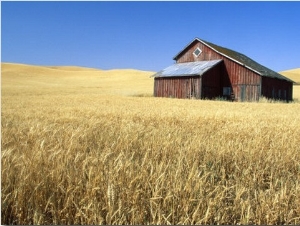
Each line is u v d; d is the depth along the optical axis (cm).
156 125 973
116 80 9288
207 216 322
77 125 914
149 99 3073
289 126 966
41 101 2544
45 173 381
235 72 3788
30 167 393
